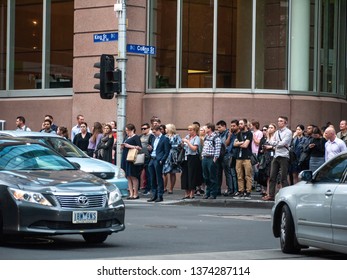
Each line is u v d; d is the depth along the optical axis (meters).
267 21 26.52
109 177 18.39
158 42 27.03
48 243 12.65
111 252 11.62
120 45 22.05
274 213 12.12
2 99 30.39
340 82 28.09
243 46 26.44
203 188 24.62
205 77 26.50
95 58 27.42
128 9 26.59
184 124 26.41
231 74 26.45
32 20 29.81
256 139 22.00
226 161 22.25
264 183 21.69
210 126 21.58
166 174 24.23
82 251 11.67
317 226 10.88
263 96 26.22
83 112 27.70
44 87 29.39
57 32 29.12
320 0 27.16
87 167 18.08
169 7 26.83
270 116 26.19
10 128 30.06
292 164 21.47
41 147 13.30
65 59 28.86
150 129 23.66
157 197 21.81
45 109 29.09
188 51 26.69
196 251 11.98
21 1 30.12
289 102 26.30
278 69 26.52
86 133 23.12
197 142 21.77
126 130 22.17
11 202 11.58
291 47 26.59
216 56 26.38
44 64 29.34
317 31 27.06
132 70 26.81
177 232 14.46
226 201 21.02
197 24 26.62
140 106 27.06
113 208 12.10
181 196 23.28
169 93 26.73
